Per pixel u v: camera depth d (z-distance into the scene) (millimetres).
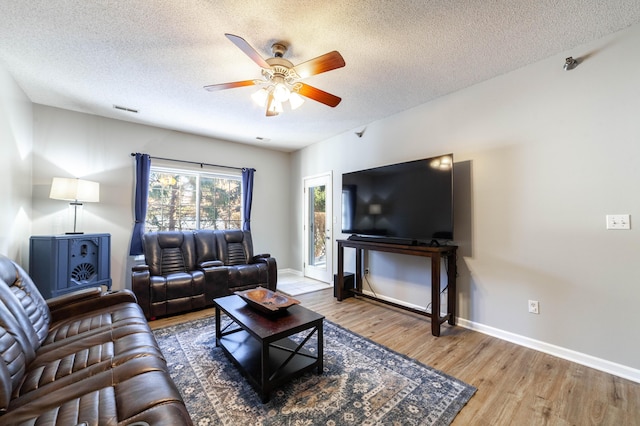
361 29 1997
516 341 2502
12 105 2711
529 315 2438
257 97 2383
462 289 2896
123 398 1066
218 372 2002
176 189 4453
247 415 1565
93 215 3678
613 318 2031
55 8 1796
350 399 1705
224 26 1973
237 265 3973
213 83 2828
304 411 1599
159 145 4215
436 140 3156
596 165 2117
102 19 1902
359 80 2750
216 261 3838
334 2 1741
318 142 4992
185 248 3832
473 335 2666
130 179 3953
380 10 1806
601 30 2012
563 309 2260
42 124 3346
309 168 5234
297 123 4016
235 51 2279
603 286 2076
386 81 2770
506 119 2600
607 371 2031
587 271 2150
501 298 2613
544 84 2371
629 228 1976
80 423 928
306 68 2021
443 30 2010
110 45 2201
